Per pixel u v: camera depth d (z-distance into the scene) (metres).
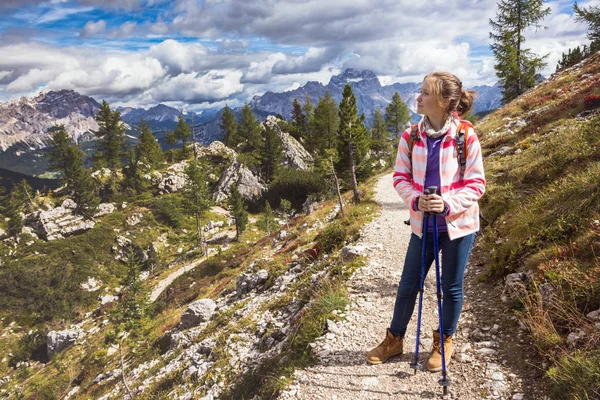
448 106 2.75
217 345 10.42
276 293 12.50
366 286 6.38
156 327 27.75
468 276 5.59
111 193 97.38
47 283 71.31
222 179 93.75
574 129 9.43
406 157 3.07
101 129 99.94
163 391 10.84
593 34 28.75
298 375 4.15
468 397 3.07
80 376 31.61
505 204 7.27
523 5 37.28
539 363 3.15
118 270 77.44
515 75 38.41
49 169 91.38
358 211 16.44
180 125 113.19
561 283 3.72
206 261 45.50
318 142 84.12
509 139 15.43
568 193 5.27
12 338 63.09
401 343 3.86
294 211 75.31
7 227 86.00
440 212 2.72
